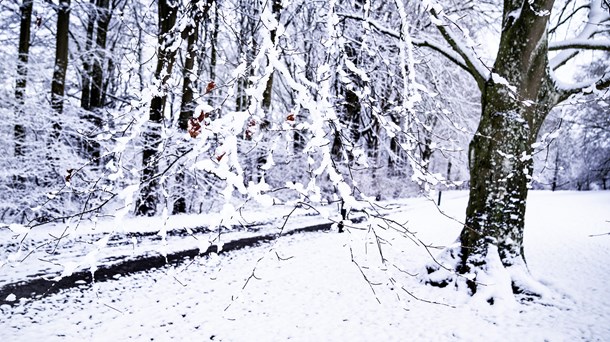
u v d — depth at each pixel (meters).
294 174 13.45
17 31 12.17
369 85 2.40
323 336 4.81
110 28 13.85
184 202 12.77
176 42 2.66
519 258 6.00
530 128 5.95
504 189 5.93
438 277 6.21
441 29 6.25
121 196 1.77
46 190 10.15
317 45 5.62
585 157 29.84
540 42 5.70
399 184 20.11
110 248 7.58
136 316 5.13
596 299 5.80
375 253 8.36
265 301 5.80
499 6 11.14
